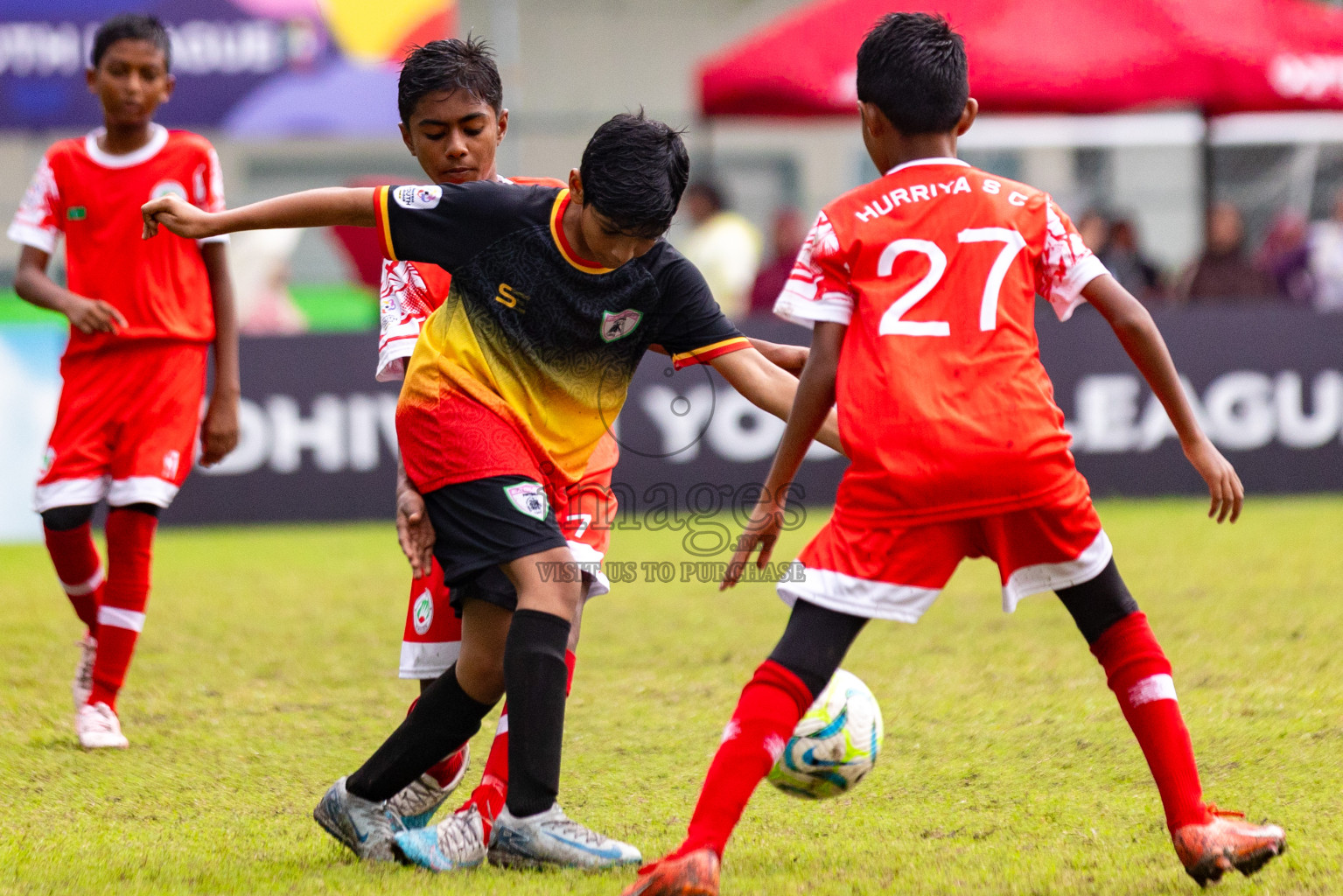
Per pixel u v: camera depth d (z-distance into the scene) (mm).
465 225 9805
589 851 9617
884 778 12312
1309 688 15023
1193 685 15336
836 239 9336
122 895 9172
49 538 15055
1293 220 40875
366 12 42875
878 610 8961
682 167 9609
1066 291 9438
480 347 9867
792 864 9859
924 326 9102
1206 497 33562
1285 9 37688
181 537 31172
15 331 31422
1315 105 37219
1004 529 9039
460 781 12383
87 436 14844
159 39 15273
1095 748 12984
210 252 15516
